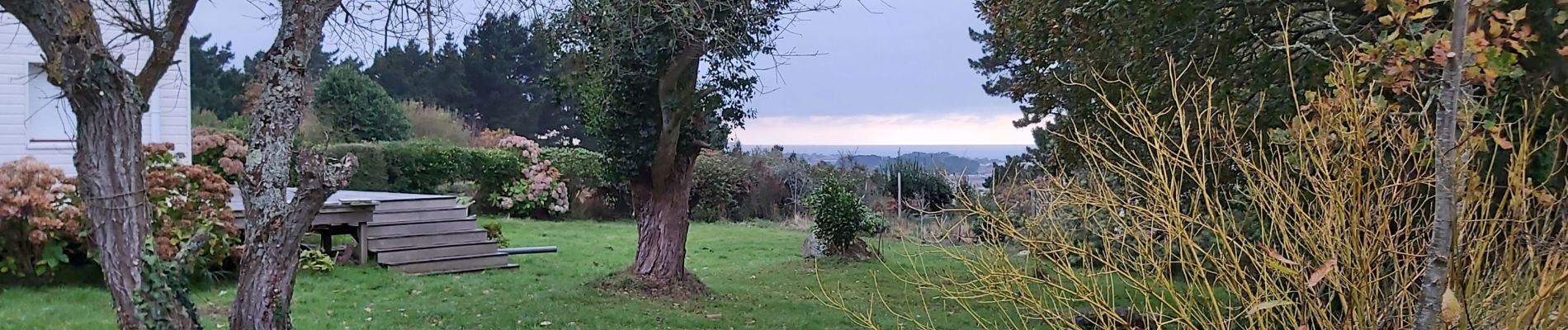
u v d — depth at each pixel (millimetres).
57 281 8211
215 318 7090
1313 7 5340
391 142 19281
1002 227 3627
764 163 20453
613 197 19562
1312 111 2990
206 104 25500
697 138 8758
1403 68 2488
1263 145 3781
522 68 32594
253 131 4160
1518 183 2406
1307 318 2758
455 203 11602
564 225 17469
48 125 11266
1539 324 2316
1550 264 2285
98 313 6934
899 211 14078
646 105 8484
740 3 7742
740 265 12289
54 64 3520
